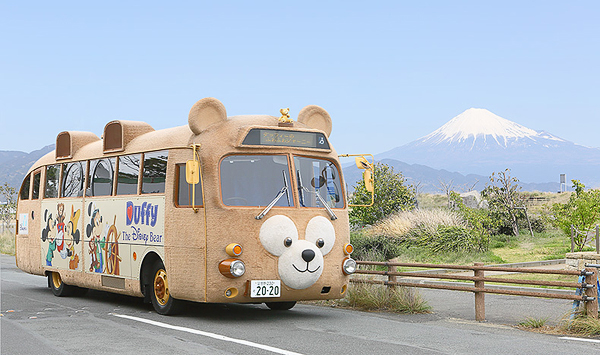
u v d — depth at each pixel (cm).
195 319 1148
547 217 3234
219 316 1187
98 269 1377
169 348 881
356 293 1320
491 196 3216
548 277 1777
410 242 2647
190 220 1100
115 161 1352
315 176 1151
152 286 1222
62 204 1538
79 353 855
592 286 1020
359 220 2986
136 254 1241
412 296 1270
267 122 1138
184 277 1102
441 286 1201
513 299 1473
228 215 1068
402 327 1064
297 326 1070
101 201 1375
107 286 1350
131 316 1180
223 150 1091
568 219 2527
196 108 1116
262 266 1065
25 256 1719
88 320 1138
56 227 1560
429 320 1152
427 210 2936
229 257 1060
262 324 1091
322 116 1244
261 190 1095
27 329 1045
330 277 1119
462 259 2319
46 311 1270
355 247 2211
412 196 3216
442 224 2667
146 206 1219
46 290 1708
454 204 3872
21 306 1355
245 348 879
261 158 1109
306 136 1150
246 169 1099
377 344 909
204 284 1070
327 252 1116
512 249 2620
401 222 2786
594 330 997
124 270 1282
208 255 1068
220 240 1066
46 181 1647
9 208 4878
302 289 1088
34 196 1705
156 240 1180
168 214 1147
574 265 1770
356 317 1180
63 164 1573
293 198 1105
